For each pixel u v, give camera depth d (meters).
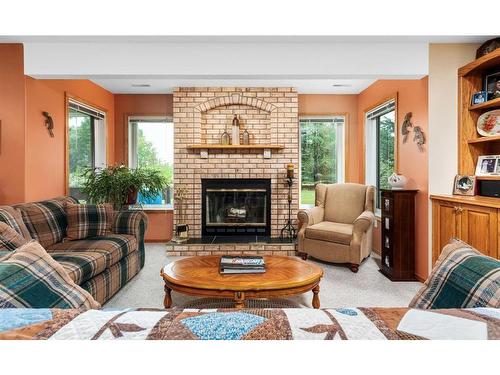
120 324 0.59
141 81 4.60
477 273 0.88
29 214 2.79
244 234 4.96
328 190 4.63
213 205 5.04
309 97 5.26
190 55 3.26
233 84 4.76
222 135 4.92
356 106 5.27
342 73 3.25
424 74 3.24
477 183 3.08
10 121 3.24
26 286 0.91
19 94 3.24
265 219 4.98
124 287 3.14
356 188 4.41
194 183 4.94
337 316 0.63
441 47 3.23
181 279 2.27
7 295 0.84
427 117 3.26
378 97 4.49
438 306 0.95
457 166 3.23
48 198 3.61
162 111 5.26
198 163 4.95
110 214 3.38
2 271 0.90
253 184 4.96
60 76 3.29
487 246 2.47
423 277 3.29
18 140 3.24
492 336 0.54
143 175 4.49
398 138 3.91
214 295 2.18
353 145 5.29
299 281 2.23
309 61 3.26
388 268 3.50
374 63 3.25
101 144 4.95
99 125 4.93
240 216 5.05
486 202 2.50
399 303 2.78
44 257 1.06
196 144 4.91
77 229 3.10
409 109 3.65
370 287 3.16
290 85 4.81
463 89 3.20
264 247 4.41
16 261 0.97
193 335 0.55
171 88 4.97
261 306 2.69
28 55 3.22
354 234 3.68
